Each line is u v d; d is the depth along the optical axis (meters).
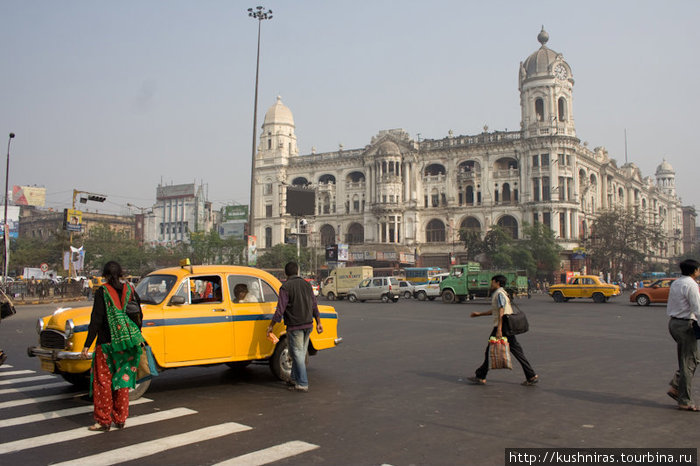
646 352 13.40
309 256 67.56
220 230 83.81
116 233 90.12
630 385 9.41
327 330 10.80
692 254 115.25
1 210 70.62
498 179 67.44
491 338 9.42
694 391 8.84
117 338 6.71
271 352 9.84
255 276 10.22
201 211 98.06
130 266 74.62
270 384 9.71
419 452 5.85
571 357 12.67
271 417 7.33
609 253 67.44
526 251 55.75
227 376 10.54
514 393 8.85
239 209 82.94
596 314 25.86
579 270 63.69
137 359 6.99
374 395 8.74
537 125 64.50
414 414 7.50
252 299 9.98
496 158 67.62
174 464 5.47
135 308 7.05
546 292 56.09
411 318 24.34
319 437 6.39
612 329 18.92
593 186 76.31
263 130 83.94
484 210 67.50
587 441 6.24
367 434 6.52
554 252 56.84
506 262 55.62
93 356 6.84
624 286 65.50
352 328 19.81
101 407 6.66
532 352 13.54
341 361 12.28
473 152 69.06
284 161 81.12
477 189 68.75
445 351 13.87
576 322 21.64
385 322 22.27
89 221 106.25
